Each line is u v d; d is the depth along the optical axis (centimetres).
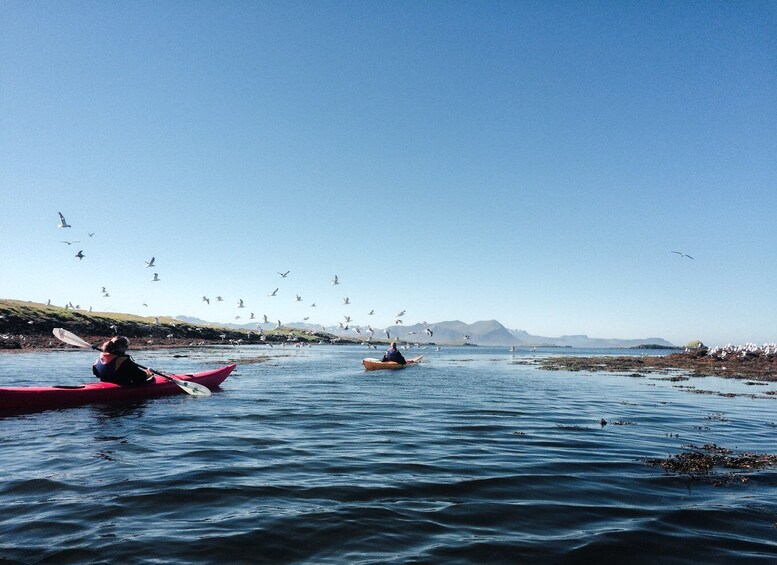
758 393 1895
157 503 561
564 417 1241
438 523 513
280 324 5625
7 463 731
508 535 484
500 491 621
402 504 569
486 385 2138
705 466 755
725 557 442
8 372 2325
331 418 1172
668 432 1050
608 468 738
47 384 1839
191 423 1077
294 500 577
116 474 674
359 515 530
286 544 455
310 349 7806
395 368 3247
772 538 486
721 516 543
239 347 6631
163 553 431
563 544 464
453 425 1102
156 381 1553
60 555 424
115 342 1434
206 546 446
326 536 474
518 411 1333
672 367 3625
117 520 509
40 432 968
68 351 4394
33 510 535
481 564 421
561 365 3956
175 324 7888
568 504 578
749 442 955
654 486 652
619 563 427
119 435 941
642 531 498
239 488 617
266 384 2003
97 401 1366
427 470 714
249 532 480
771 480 686
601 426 1111
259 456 785
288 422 1107
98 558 419
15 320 5072
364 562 420
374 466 733
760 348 4416
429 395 1700
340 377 2450
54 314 5659
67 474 672
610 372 3159
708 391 1964
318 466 729
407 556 434
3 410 1216
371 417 1199
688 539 480
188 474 676
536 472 710
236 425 1059
